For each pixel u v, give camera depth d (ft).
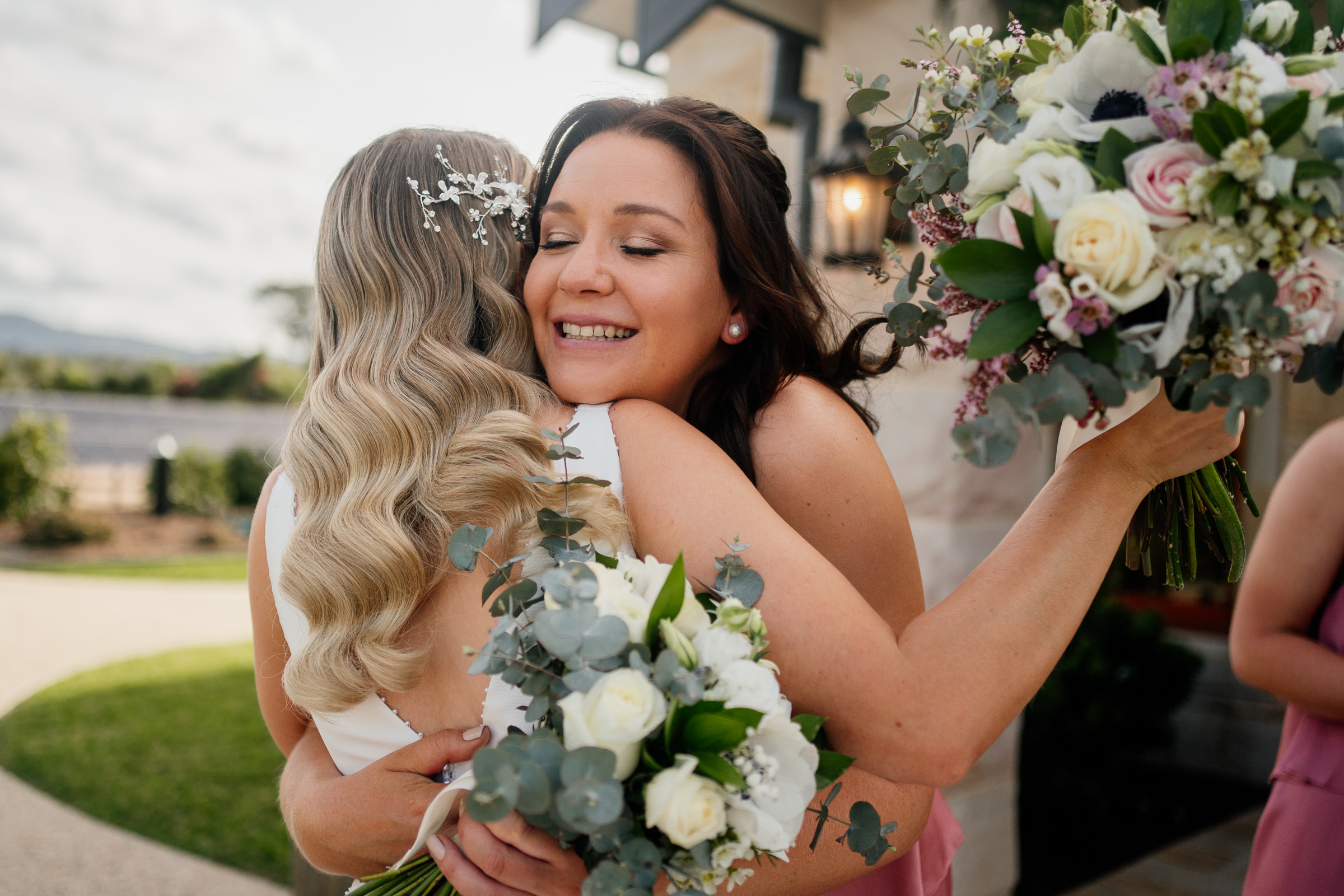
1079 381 2.94
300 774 4.29
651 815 2.73
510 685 3.51
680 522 3.48
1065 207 3.02
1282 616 5.83
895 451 9.45
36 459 49.37
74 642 27.68
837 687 3.13
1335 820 5.34
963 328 3.34
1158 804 15.98
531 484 3.62
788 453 4.36
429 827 3.37
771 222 4.66
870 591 4.34
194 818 15.39
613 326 4.19
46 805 15.90
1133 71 3.26
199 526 53.93
